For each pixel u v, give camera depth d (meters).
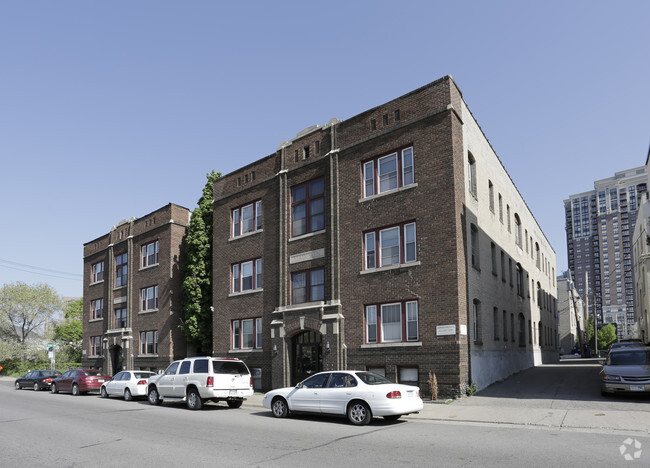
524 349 32.22
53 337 62.56
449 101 20.12
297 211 25.23
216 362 19.05
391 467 8.69
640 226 43.00
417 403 14.05
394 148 21.52
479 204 23.55
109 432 13.15
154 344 34.03
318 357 23.25
